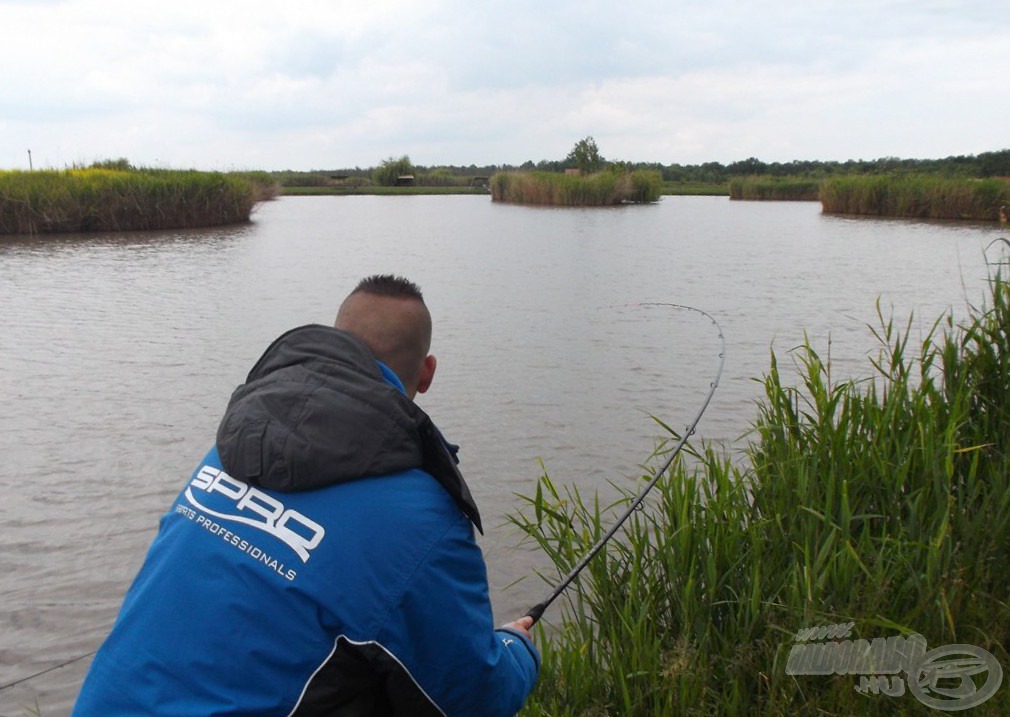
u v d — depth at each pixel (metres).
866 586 2.92
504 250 22.95
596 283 16.17
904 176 42.06
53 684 3.93
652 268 18.69
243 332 11.41
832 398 3.91
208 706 1.58
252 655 1.60
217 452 1.87
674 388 8.54
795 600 2.95
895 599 3.03
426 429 1.76
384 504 1.67
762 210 46.72
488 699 1.80
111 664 1.69
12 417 7.61
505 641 2.04
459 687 1.74
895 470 3.49
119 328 11.66
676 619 3.23
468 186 88.31
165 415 7.70
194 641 1.63
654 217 39.19
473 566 1.76
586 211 44.94
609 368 9.37
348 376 1.74
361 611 1.62
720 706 2.79
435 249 23.22
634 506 2.99
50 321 12.16
